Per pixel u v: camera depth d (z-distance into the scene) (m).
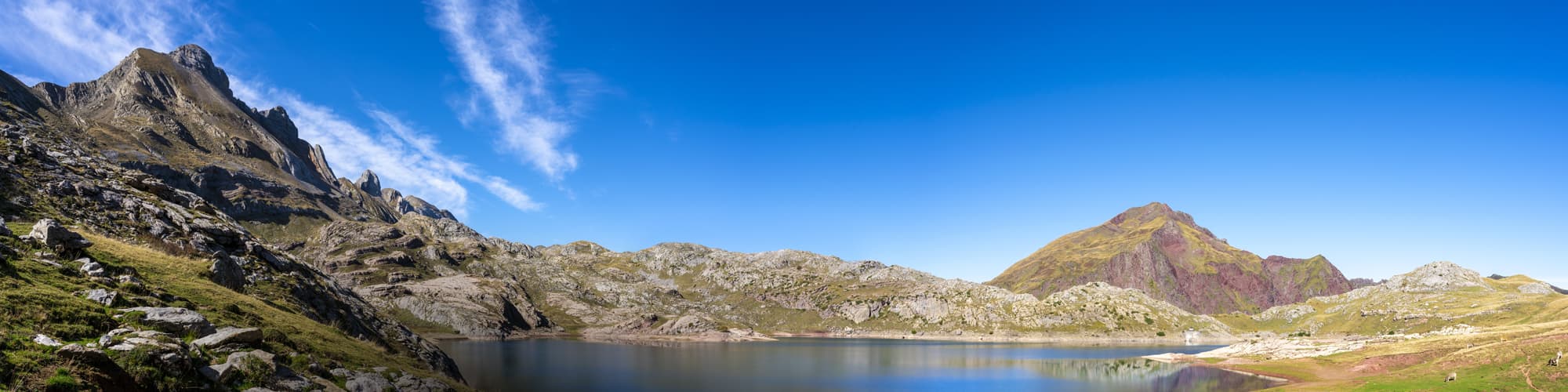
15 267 34.50
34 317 27.77
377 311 81.75
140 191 72.50
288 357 37.94
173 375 27.48
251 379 32.12
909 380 131.38
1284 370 126.94
